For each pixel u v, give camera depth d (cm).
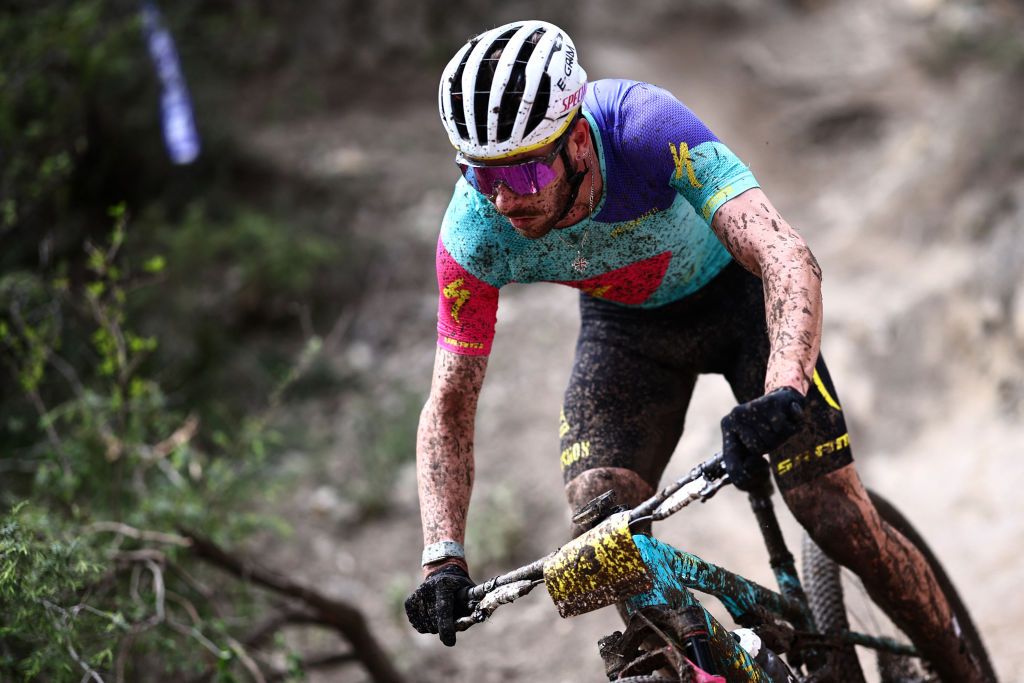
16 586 478
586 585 349
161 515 640
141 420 702
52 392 809
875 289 1177
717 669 356
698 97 2009
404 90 1931
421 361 1235
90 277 1111
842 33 2192
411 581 923
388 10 2008
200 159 1474
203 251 1266
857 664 468
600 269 431
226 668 553
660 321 465
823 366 441
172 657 595
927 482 957
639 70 2105
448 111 367
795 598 466
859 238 1322
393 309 1324
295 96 1806
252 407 1155
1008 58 1484
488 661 838
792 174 1722
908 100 1834
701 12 2297
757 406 318
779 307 350
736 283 458
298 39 1916
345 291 1350
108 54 1075
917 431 1012
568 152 369
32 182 844
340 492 1043
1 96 831
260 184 1534
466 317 423
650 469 454
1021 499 892
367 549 977
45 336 724
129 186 1397
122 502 685
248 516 702
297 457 1091
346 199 1518
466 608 373
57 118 927
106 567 549
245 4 1833
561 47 362
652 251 427
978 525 891
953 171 1302
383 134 1758
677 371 475
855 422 1024
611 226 411
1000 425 979
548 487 1002
